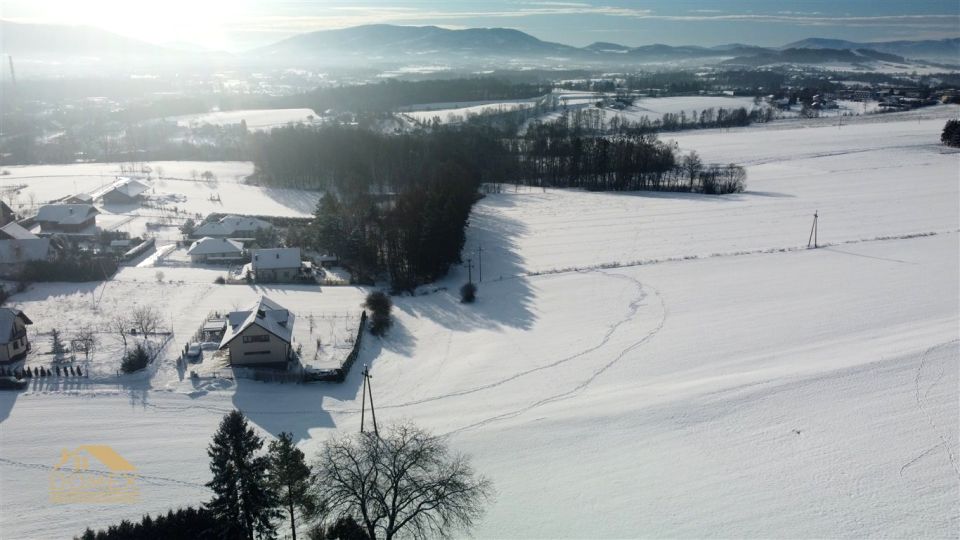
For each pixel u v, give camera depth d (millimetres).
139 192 117500
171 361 53969
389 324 63594
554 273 79125
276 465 30672
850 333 59125
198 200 118250
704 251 87438
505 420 45625
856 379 49281
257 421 45500
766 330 60594
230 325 56812
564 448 41719
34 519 34312
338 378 52000
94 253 82875
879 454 40000
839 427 43156
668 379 51625
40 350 55312
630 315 65688
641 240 93688
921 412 44562
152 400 47906
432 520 32188
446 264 80125
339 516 31766
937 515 34438
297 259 77250
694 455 40594
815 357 54094
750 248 88312
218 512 30234
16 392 48469
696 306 67562
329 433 43812
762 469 38875
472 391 50531
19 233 81375
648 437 42750
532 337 61125
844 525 33812
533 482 38062
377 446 32938
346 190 115875
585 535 33250
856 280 73938
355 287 74938
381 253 80875
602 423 44594
